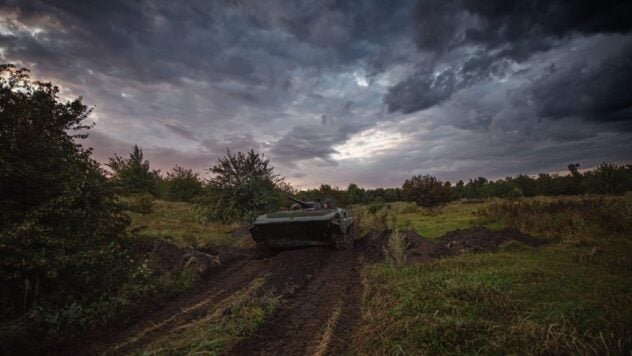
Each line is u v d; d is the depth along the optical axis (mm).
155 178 26016
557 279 5547
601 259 6871
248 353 3998
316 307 5523
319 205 11008
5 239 4520
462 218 15438
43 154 5617
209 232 12898
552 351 3338
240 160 17312
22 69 5672
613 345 3338
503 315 4285
